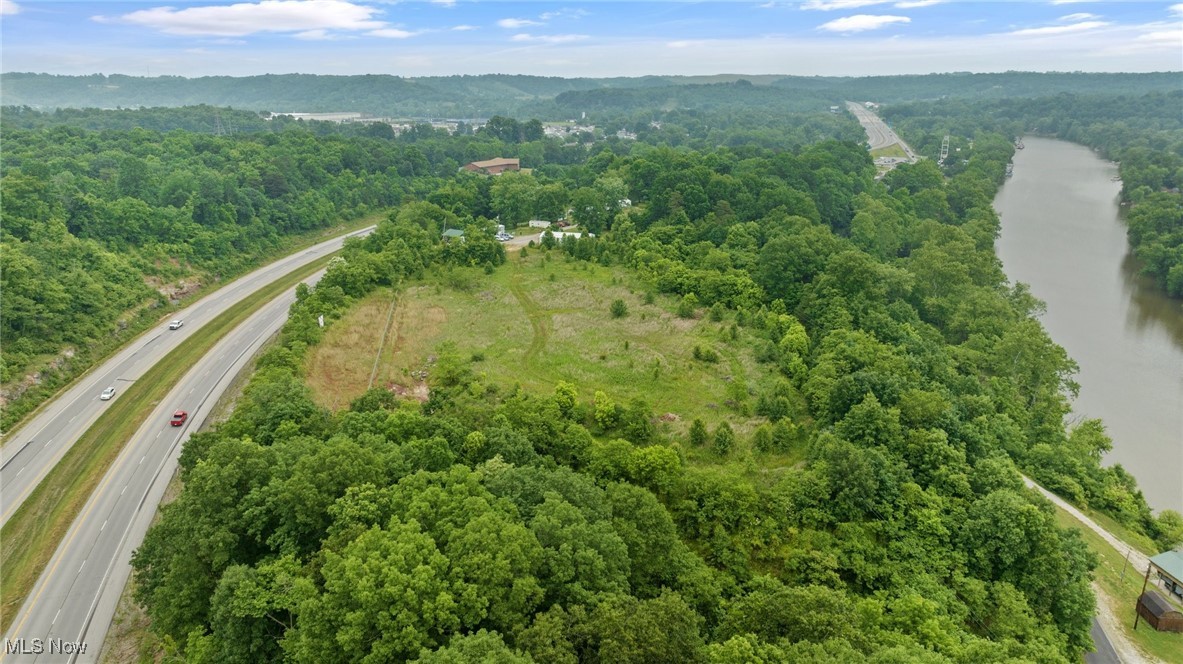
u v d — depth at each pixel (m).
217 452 55.66
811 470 69.50
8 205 121.00
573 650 39.91
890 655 38.41
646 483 68.12
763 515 65.44
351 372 100.94
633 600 43.50
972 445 76.62
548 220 195.62
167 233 144.25
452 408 83.56
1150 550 75.00
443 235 173.25
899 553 62.06
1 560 64.69
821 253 127.69
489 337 115.50
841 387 81.06
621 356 106.00
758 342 106.38
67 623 57.50
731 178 180.00
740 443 82.00
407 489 52.12
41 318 102.00
